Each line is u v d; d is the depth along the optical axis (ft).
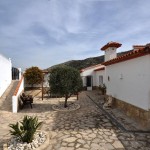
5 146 20.81
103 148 20.62
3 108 42.06
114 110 39.91
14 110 39.63
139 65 29.68
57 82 42.34
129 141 22.54
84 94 69.46
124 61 36.42
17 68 85.61
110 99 43.98
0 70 49.80
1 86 51.11
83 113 37.99
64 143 22.15
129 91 34.17
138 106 30.25
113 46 51.11
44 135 23.80
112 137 23.93
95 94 68.69
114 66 43.11
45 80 74.95
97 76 81.76
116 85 41.81
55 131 26.71
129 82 34.09
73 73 43.16
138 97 30.22
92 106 45.60
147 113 27.04
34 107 45.47
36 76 71.77
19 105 44.52
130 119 32.37
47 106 46.73
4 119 33.73
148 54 26.73
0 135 25.20
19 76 84.43
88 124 29.94
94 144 21.75
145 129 26.89
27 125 22.18
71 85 42.24
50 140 23.11
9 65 67.41
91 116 35.24
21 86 56.49
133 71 32.12
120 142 22.25
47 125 29.76
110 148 20.62
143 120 28.35
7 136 24.80
